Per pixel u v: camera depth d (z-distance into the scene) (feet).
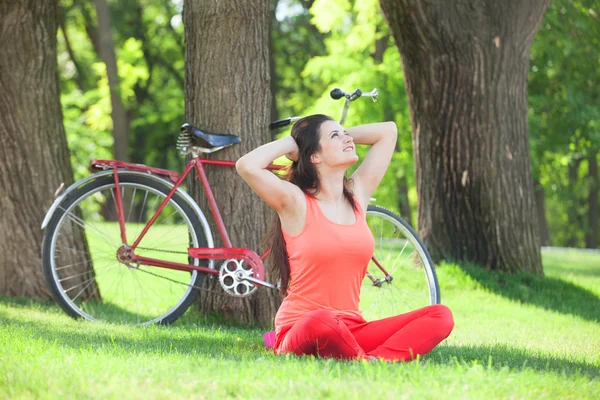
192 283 19.70
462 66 31.65
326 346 13.65
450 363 13.71
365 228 14.75
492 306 27.94
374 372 12.09
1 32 23.35
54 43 24.45
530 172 32.30
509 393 11.31
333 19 64.90
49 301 23.59
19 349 13.74
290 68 98.73
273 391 11.05
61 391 10.84
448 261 32.01
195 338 16.83
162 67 102.58
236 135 20.12
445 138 32.14
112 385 11.12
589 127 58.23
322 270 14.39
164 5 96.17
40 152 23.90
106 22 78.59
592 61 52.42
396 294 21.03
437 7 31.30
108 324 19.24
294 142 14.96
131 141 104.12
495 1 31.37
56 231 19.93
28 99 23.73
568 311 27.61
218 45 20.16
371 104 65.77
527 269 31.71
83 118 95.55
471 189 31.76
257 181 14.43
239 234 20.07
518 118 32.07
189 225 19.84
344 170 14.84
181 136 20.03
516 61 31.91
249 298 20.42
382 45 73.20
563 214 134.41
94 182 20.11
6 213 23.65
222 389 11.12
